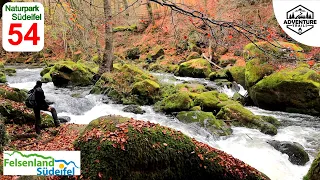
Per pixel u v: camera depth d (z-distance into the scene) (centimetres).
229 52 2161
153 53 2527
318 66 827
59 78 1569
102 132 486
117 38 2864
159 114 1102
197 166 507
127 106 1183
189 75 1942
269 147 779
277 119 1047
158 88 1283
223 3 1980
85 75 1625
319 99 1073
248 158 732
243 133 886
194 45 2370
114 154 455
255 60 1269
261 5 2045
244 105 1280
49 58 2642
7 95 971
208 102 1101
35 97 775
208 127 906
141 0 546
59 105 1148
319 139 864
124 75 1396
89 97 1298
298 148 730
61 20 616
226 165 516
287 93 1130
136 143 471
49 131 810
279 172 668
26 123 853
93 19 647
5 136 649
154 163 477
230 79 1703
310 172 574
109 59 1552
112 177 447
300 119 1065
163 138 500
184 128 916
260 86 1188
